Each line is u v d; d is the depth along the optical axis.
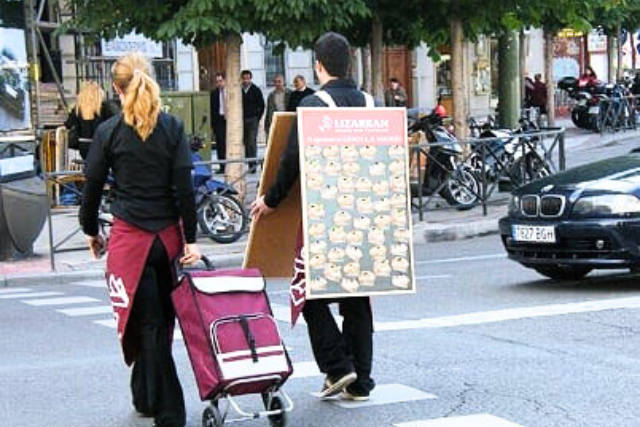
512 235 11.77
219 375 6.29
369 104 7.27
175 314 6.77
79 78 25.11
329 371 7.30
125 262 6.68
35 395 8.06
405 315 10.63
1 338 10.39
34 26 22.11
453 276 13.18
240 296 6.50
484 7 20.06
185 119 24.84
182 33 16.27
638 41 46.97
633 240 10.95
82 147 17.05
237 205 16.67
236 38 17.58
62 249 16.47
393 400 7.49
